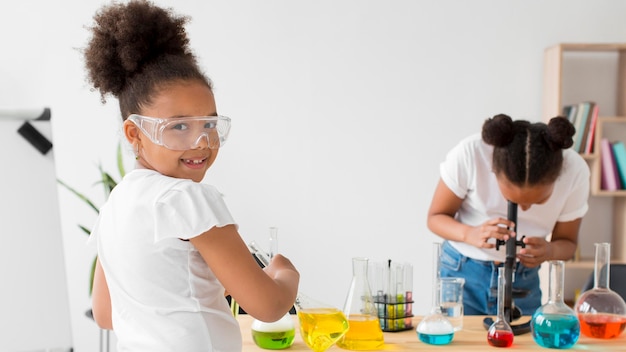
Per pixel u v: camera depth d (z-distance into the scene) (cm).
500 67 396
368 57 393
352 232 397
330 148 395
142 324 122
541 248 207
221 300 130
